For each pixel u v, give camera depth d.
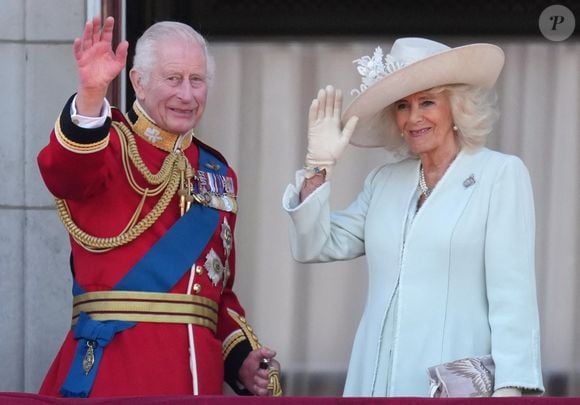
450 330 15.27
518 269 15.16
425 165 15.93
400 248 15.60
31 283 19.50
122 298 15.41
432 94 15.68
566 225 20.83
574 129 20.86
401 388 15.27
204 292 15.75
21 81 19.52
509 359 14.90
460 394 14.81
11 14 19.53
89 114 14.48
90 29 14.33
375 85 15.64
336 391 20.94
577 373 20.72
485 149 15.85
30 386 19.48
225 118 21.11
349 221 16.38
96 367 15.26
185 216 15.80
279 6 21.03
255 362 16.20
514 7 20.86
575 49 20.86
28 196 19.48
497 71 15.79
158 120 15.83
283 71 21.06
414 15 20.92
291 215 15.83
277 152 21.11
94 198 15.48
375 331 15.55
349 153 20.88
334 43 21.02
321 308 20.98
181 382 15.34
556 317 20.78
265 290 21.03
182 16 20.78
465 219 15.35
